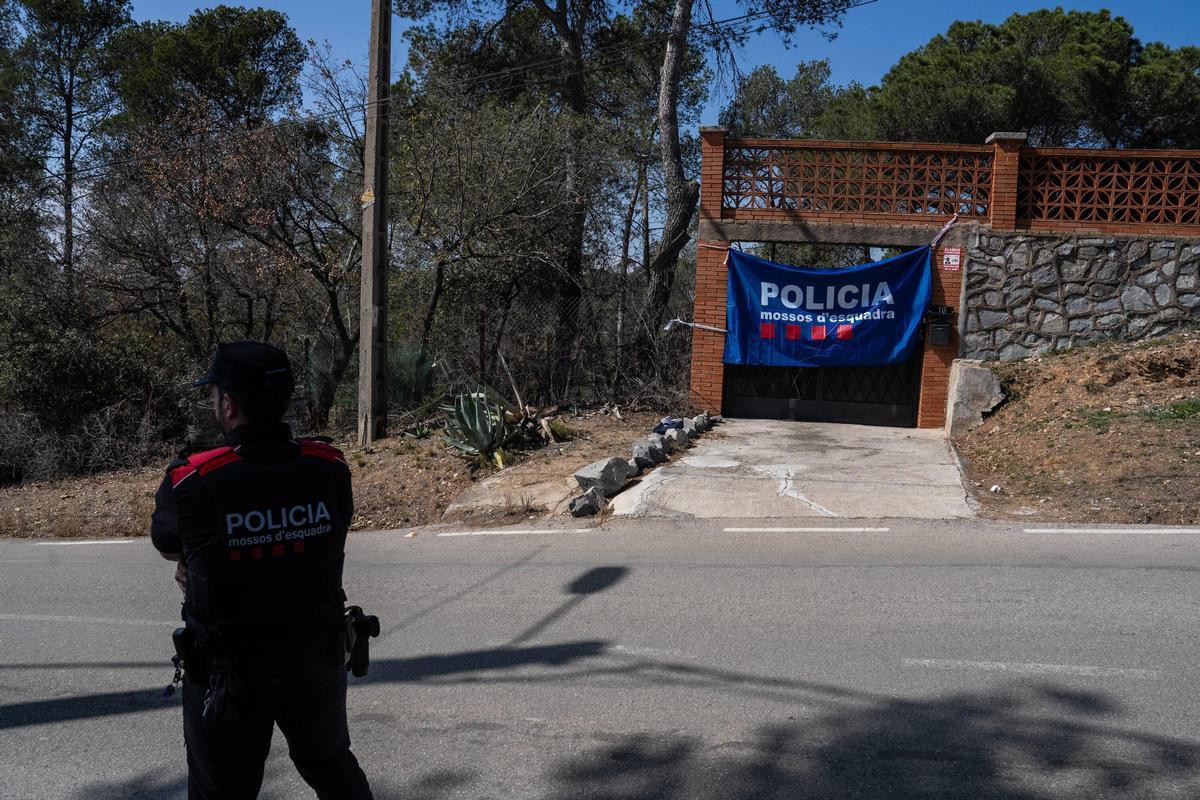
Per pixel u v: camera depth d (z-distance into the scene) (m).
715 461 10.31
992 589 6.18
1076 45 19.38
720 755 4.04
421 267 15.49
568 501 9.18
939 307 12.40
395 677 5.08
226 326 17.16
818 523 8.11
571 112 17.39
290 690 2.73
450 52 22.08
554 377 14.48
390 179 15.86
